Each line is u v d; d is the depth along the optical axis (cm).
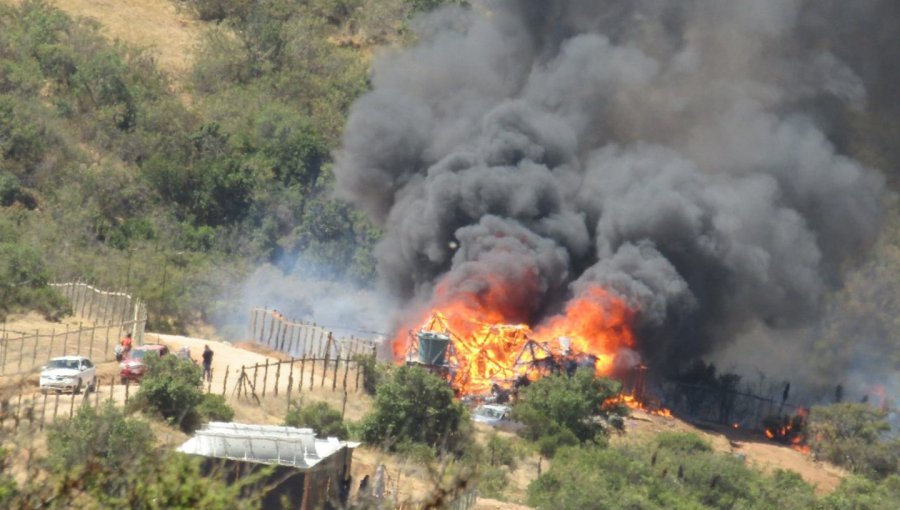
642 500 12662
